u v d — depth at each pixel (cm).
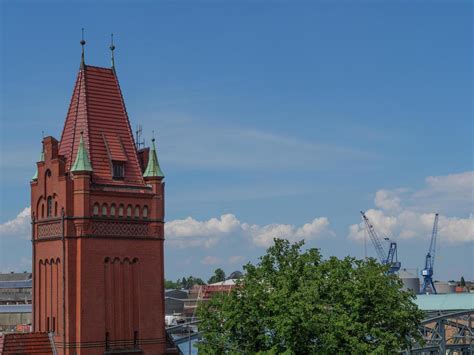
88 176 9788
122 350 9869
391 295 10756
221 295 10181
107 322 9812
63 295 9600
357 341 9931
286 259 10631
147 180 10419
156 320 10256
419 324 11262
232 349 9638
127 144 10425
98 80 10475
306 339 9625
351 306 10519
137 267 10175
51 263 9975
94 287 9744
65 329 9569
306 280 10475
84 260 9681
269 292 10150
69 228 9706
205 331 10175
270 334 9719
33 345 9600
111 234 9944
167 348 10438
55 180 9938
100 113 10344
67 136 10344
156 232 10356
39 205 10281
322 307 9825
